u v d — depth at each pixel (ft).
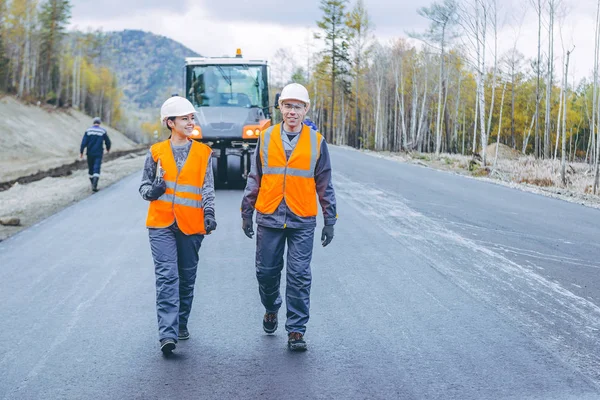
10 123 214.90
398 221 36.73
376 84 246.47
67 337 17.85
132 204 44.34
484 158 91.56
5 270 25.80
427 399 13.70
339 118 295.69
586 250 29.81
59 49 370.94
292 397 13.80
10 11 313.32
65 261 27.22
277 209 16.79
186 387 14.39
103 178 65.67
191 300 17.67
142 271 25.41
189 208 16.90
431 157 117.19
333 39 242.58
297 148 16.75
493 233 33.60
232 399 13.73
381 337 17.70
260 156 17.07
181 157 17.04
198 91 53.98
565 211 43.29
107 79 449.06
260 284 17.48
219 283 23.50
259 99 54.03
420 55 234.99
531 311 20.17
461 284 23.35
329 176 17.12
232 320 19.36
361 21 240.32
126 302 21.21
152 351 16.75
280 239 17.04
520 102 249.55
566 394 13.96
